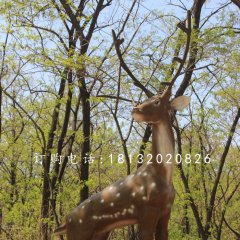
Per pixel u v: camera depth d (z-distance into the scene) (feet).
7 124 45.62
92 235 15.94
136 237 34.19
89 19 35.81
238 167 46.75
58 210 43.65
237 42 35.76
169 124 15.48
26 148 45.98
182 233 42.80
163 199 14.99
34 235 39.55
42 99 46.06
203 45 34.68
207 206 40.45
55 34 36.32
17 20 35.17
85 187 34.78
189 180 41.60
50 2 35.27
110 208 15.57
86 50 34.83
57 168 38.75
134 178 15.42
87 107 34.91
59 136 39.45
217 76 38.63
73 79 35.53
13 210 41.27
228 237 53.52
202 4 38.06
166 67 34.81
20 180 47.21
